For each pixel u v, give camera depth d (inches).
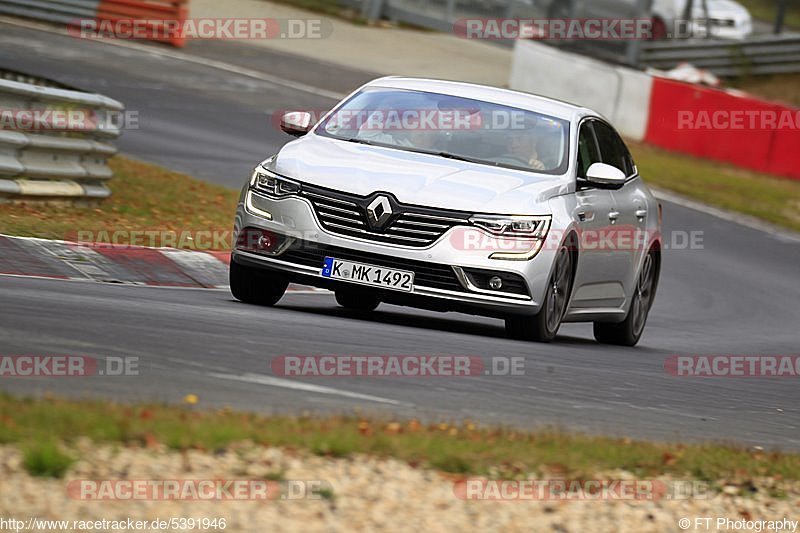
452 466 836.0
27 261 1551.4
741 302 2342.5
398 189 1365.7
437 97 1540.4
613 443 983.0
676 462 960.9
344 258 1365.7
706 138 3838.6
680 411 1238.9
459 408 1047.0
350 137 1485.0
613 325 1694.1
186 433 797.2
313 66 4065.0
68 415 792.9
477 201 1366.9
